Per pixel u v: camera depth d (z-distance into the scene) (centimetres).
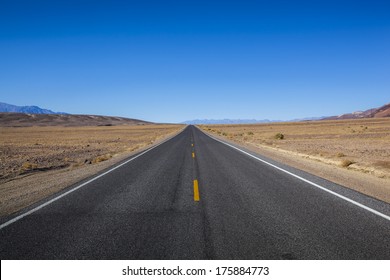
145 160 1750
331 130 6262
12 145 3969
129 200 829
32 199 884
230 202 791
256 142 3422
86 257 486
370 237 543
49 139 5688
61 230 602
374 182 1052
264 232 571
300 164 1516
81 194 911
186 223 629
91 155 2438
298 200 802
